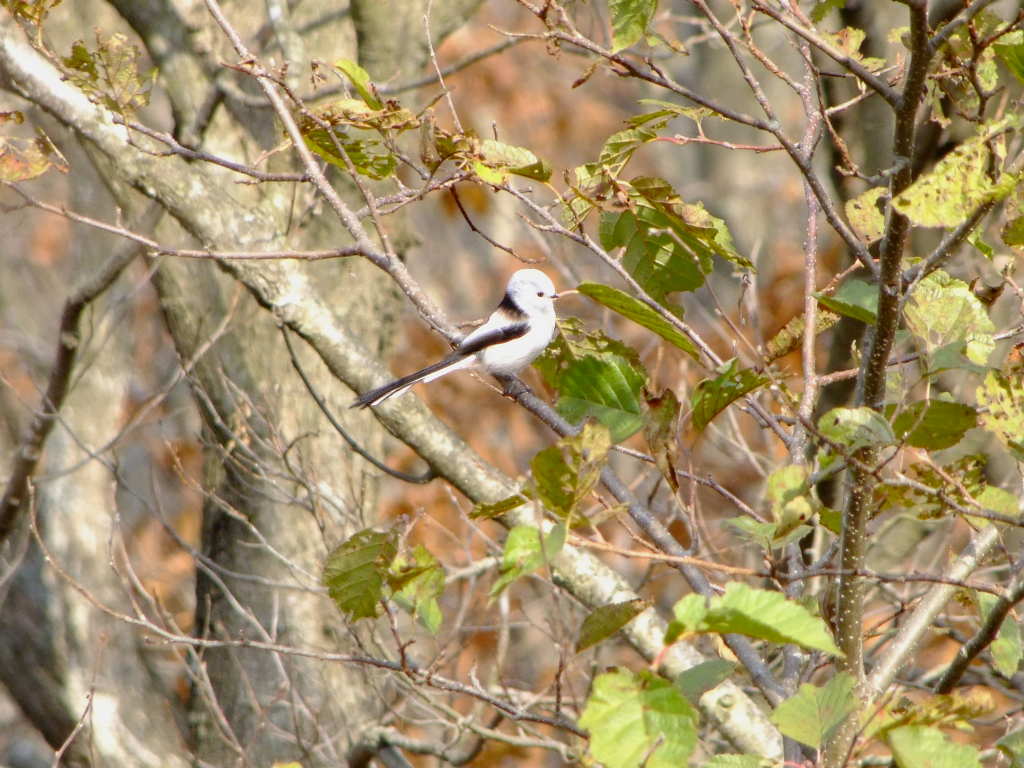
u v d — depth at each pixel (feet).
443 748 37.06
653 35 23.00
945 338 20.67
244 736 42.57
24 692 44.70
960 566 21.80
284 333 32.30
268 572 42.88
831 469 18.81
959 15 18.35
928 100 23.93
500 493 30.60
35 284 78.43
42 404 40.78
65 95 32.48
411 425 30.66
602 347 26.61
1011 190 16.72
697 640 36.27
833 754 17.78
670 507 41.96
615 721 15.28
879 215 23.67
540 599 42.34
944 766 15.79
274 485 38.83
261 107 39.55
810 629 14.80
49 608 44.98
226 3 43.37
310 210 42.57
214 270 43.04
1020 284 37.52
